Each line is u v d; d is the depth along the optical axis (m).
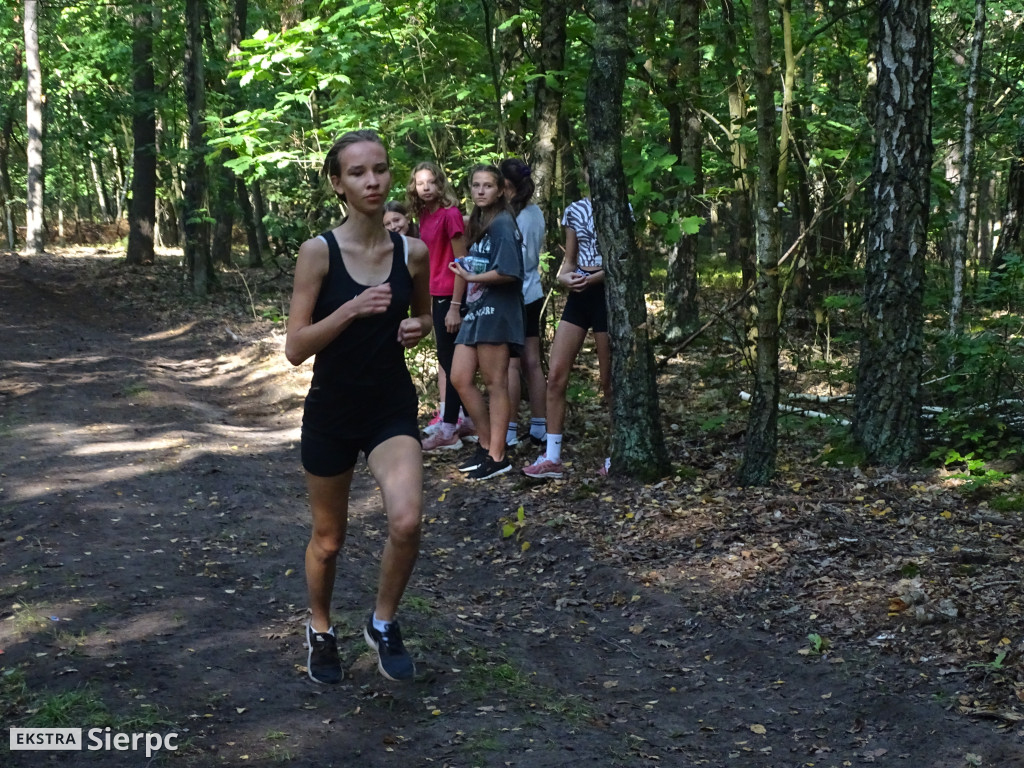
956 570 4.40
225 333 13.38
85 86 25.88
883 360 5.95
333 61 8.81
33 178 25.30
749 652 4.00
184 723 3.16
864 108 10.08
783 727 3.46
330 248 3.09
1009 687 3.44
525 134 8.48
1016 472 5.62
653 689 3.81
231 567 4.72
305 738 3.12
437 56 8.84
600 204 5.84
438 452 7.02
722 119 8.83
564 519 5.54
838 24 9.98
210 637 3.85
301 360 3.08
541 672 3.87
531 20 8.18
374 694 3.45
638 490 5.82
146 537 5.10
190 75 16.78
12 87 29.22
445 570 5.15
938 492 5.43
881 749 3.24
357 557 5.02
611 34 5.68
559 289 8.07
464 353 6.32
